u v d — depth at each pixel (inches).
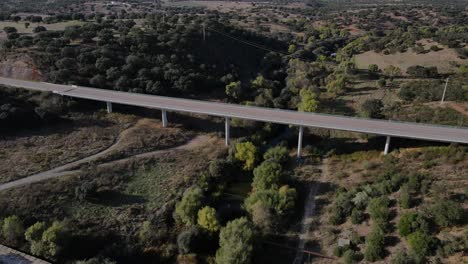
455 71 3607.3
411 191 1856.5
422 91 3058.6
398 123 2529.5
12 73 3417.8
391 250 1551.4
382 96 3257.9
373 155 2498.8
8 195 1962.4
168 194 2170.3
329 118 2645.2
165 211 2009.1
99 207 2021.4
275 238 1861.5
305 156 2669.8
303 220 1973.4
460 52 3909.9
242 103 3395.7
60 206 1967.3
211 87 3750.0
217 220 1861.5
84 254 1748.3
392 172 2127.2
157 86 3319.4
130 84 3292.3
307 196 2186.3
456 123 2541.8
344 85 3565.5
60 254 1678.2
